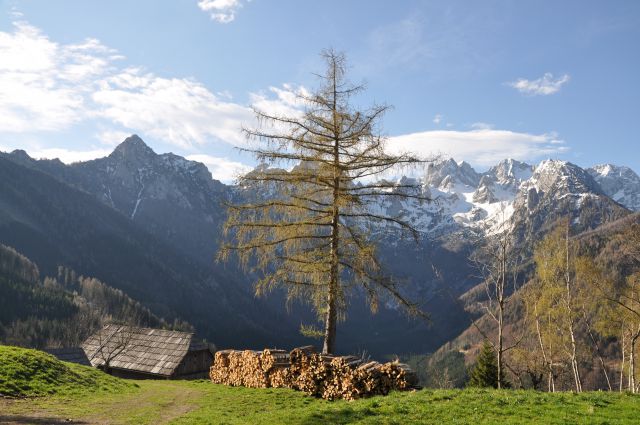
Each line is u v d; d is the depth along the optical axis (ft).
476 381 174.60
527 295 124.88
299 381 77.00
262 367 84.48
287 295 79.92
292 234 78.28
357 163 77.05
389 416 52.80
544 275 120.47
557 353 126.41
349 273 78.18
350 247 77.51
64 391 77.46
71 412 65.10
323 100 78.13
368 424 50.49
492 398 58.80
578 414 51.96
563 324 124.26
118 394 83.97
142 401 77.71
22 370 78.48
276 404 70.28
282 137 78.13
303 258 77.66
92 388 84.02
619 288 117.70
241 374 90.48
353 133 76.18
